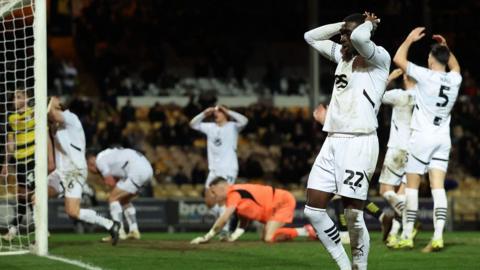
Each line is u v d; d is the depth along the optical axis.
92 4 61.75
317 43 16.41
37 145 22.08
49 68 57.53
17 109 24.56
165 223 40.31
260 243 26.22
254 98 61.47
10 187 34.53
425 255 21.03
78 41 62.00
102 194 44.62
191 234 35.84
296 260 20.12
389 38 61.84
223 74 62.88
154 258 20.62
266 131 53.53
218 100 60.88
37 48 22.03
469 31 63.50
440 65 21.88
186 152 52.09
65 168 24.70
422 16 61.03
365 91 15.23
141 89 60.25
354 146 15.17
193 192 48.44
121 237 29.12
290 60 67.06
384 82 15.41
